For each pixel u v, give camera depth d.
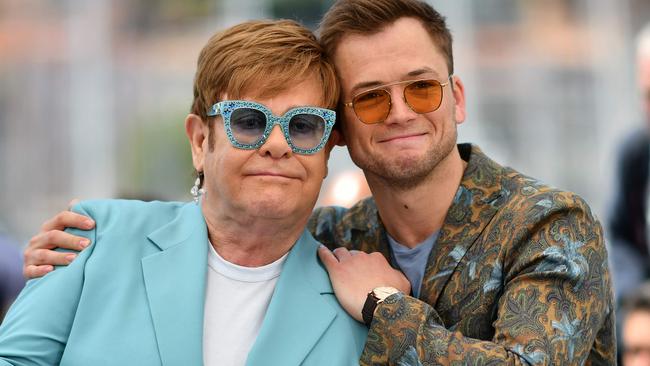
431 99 2.79
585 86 20.86
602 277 2.69
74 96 21.00
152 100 20.84
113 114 20.83
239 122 2.60
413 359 2.55
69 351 2.57
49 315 2.63
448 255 2.82
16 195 19.69
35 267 2.75
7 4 21.97
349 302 2.70
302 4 15.69
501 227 2.76
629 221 5.01
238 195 2.62
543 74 20.98
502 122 20.47
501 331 2.55
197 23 21.09
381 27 2.79
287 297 2.68
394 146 2.79
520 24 21.34
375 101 2.79
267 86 2.61
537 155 20.05
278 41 2.66
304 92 2.66
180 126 18.81
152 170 18.67
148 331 2.59
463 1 21.08
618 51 21.00
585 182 19.45
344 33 2.82
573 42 21.22
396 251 2.99
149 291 2.66
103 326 2.60
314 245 2.90
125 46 21.41
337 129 2.91
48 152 20.50
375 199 2.95
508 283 2.66
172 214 2.90
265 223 2.66
